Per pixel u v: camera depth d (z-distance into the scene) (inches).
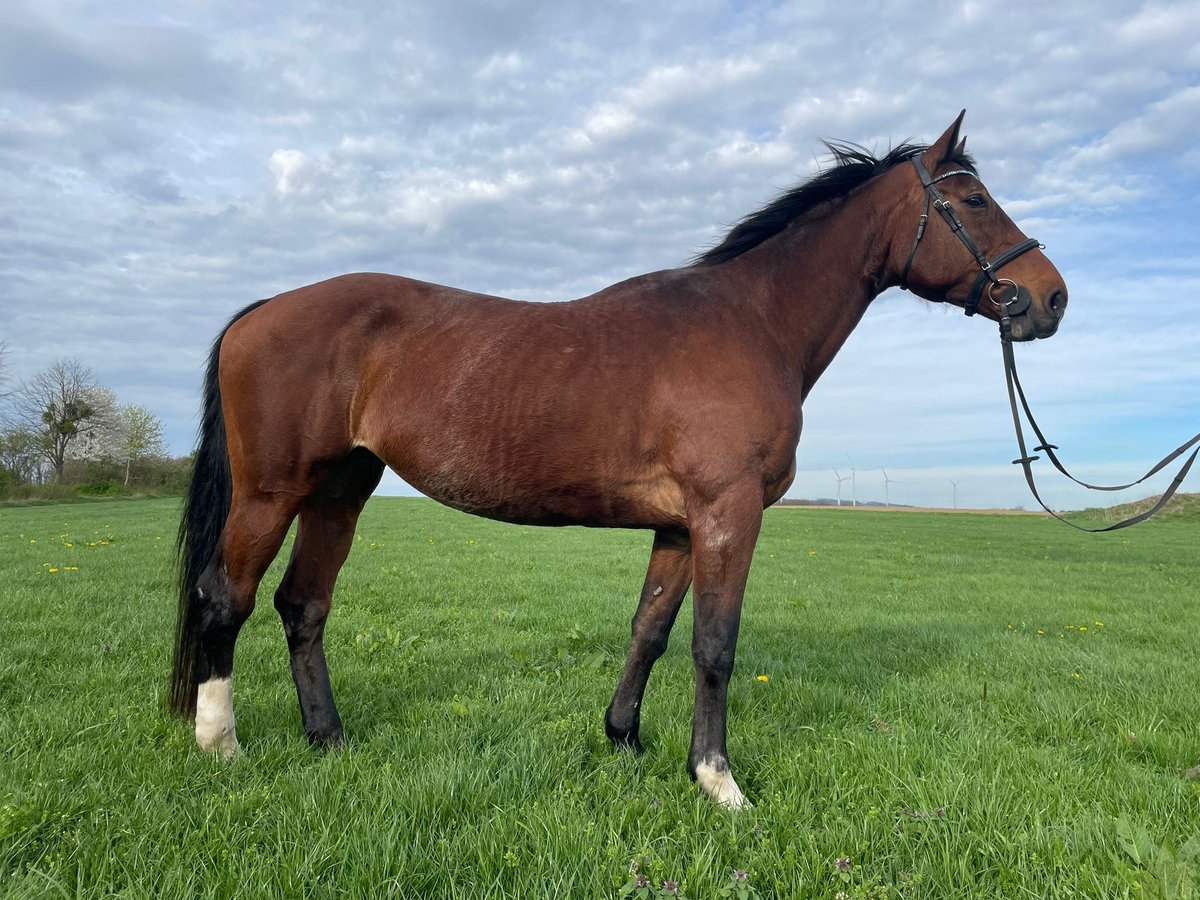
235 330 127.8
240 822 92.4
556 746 122.0
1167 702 162.6
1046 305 126.9
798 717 149.7
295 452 122.0
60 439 2006.6
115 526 693.9
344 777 106.7
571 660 194.5
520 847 87.0
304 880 79.1
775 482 118.0
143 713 135.9
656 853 87.2
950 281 132.4
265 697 154.5
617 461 115.1
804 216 134.8
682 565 128.3
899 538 855.7
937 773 113.0
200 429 133.7
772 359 120.3
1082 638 254.1
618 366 116.1
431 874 81.7
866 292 136.6
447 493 121.6
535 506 119.6
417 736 127.7
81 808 95.2
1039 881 85.2
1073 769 120.3
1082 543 818.2
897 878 86.3
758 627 268.4
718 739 109.2
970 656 217.6
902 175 133.6
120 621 227.9
